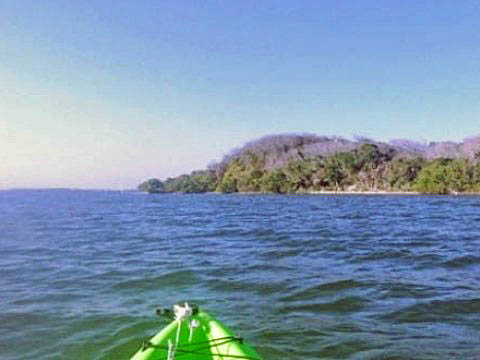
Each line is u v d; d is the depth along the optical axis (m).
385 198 97.06
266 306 9.53
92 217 42.59
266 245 20.08
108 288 11.46
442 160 125.12
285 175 155.50
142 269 14.12
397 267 14.14
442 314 8.84
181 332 5.58
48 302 10.01
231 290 11.10
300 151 181.88
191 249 19.05
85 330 7.96
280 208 59.72
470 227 28.91
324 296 10.36
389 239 22.00
